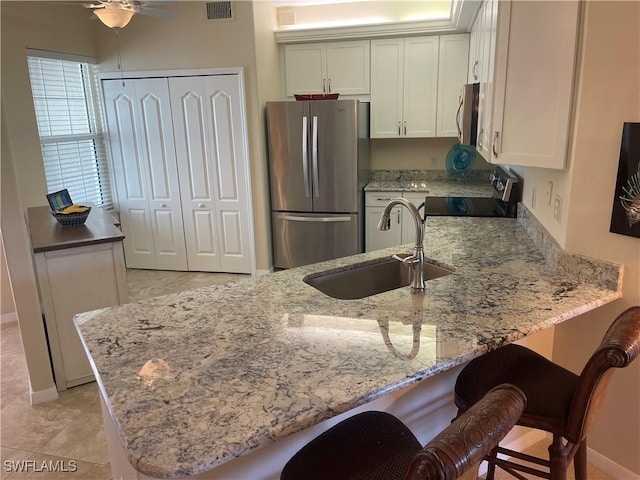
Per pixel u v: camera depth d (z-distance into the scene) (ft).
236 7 13.97
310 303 5.73
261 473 4.61
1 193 8.20
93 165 15.81
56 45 13.61
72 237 9.34
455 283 6.30
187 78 14.85
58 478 7.15
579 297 5.75
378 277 7.59
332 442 4.24
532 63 6.59
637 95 5.53
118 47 15.07
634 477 6.39
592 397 4.34
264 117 14.97
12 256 8.45
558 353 7.10
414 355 4.38
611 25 5.57
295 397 3.77
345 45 15.42
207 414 3.58
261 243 15.64
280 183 15.11
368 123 15.74
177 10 14.37
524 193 10.01
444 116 15.26
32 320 8.77
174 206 16.15
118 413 3.61
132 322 5.29
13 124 12.28
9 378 9.99
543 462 5.06
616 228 5.90
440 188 15.23
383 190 15.10
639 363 6.10
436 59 14.88
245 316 5.38
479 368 5.35
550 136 6.48
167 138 15.55
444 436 2.81
